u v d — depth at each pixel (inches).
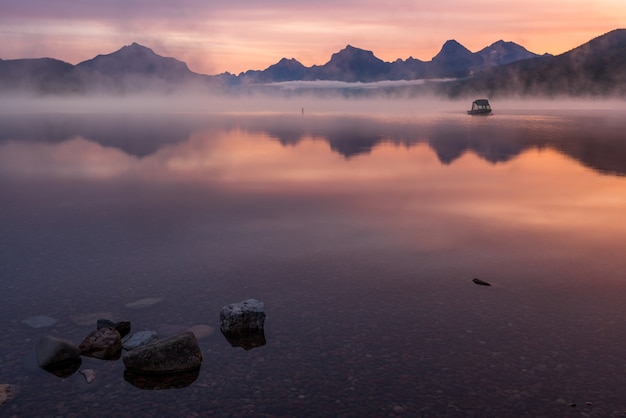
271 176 846.5
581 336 263.7
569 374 227.3
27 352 247.3
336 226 496.7
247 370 232.5
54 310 295.4
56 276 351.9
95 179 813.9
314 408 203.3
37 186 745.0
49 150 1272.1
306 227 493.0
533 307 301.3
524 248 421.4
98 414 199.0
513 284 338.3
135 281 343.3
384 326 276.7
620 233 468.8
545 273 359.9
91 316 286.8
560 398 209.2
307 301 311.0
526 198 645.9
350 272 362.6
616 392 213.3
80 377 225.9
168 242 438.9
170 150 1285.7
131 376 228.1
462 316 289.1
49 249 417.1
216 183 770.8
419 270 366.6
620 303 306.3
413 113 4749.0
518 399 208.8
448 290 328.2
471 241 442.9
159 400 208.8
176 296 317.4
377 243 436.5
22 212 564.1
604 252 409.1
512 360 239.9
